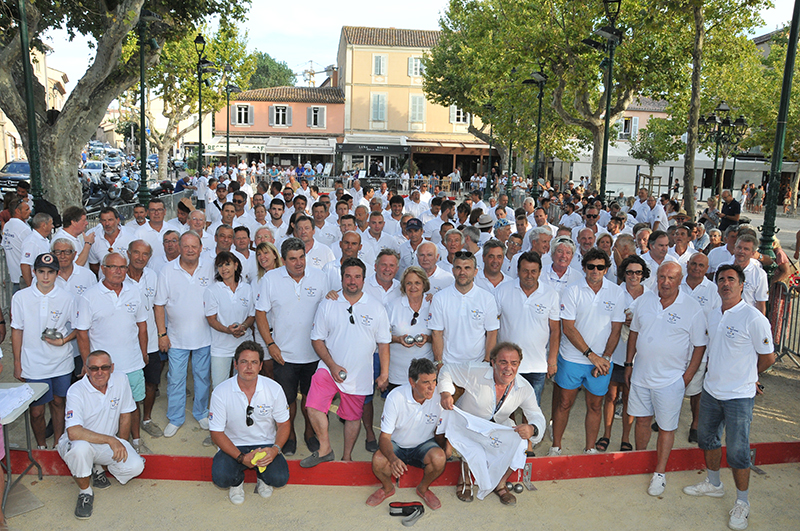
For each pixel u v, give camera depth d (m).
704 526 4.68
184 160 49.00
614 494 5.12
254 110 42.44
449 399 4.92
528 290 5.39
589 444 5.69
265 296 5.58
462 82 33.50
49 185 13.65
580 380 5.52
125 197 18.98
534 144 30.44
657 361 5.16
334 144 41.97
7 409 4.59
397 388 4.93
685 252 7.59
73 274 5.94
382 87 42.78
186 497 4.95
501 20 23.56
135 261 5.69
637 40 18.19
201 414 6.18
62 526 4.51
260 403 4.92
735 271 4.79
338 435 6.15
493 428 4.82
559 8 19.39
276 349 5.59
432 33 44.28
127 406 5.10
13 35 13.75
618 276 5.98
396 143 42.19
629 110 41.03
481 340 5.36
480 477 4.83
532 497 5.05
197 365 6.05
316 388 5.21
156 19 13.85
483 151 42.16
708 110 27.53
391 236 7.98
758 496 5.11
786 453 5.68
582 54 19.06
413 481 5.20
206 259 6.04
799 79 27.89
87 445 4.63
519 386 5.11
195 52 32.09
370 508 4.84
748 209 34.06
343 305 5.21
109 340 5.38
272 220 8.99
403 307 5.51
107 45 13.01
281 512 4.76
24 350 5.38
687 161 14.72
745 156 39.06
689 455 5.56
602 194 14.95
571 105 25.77
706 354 5.68
